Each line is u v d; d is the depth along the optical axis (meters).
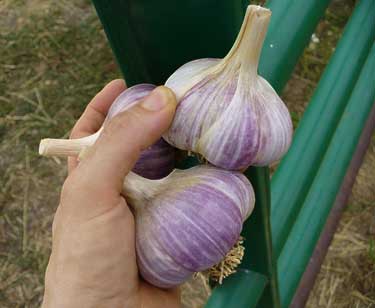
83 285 0.26
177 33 0.24
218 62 0.24
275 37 0.30
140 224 0.25
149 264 0.25
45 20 1.02
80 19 1.02
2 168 0.89
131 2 0.23
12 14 1.04
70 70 0.97
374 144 0.87
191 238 0.24
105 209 0.25
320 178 0.52
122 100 0.26
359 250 0.79
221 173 0.24
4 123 0.93
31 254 0.82
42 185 0.88
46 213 0.86
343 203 0.70
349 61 0.48
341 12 1.01
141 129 0.24
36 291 0.80
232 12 0.23
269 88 0.25
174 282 0.25
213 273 0.27
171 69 0.26
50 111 0.94
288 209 0.42
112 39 0.25
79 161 0.26
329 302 0.75
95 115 0.32
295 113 0.91
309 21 0.31
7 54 0.99
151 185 0.25
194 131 0.24
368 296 0.76
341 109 0.47
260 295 0.38
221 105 0.23
